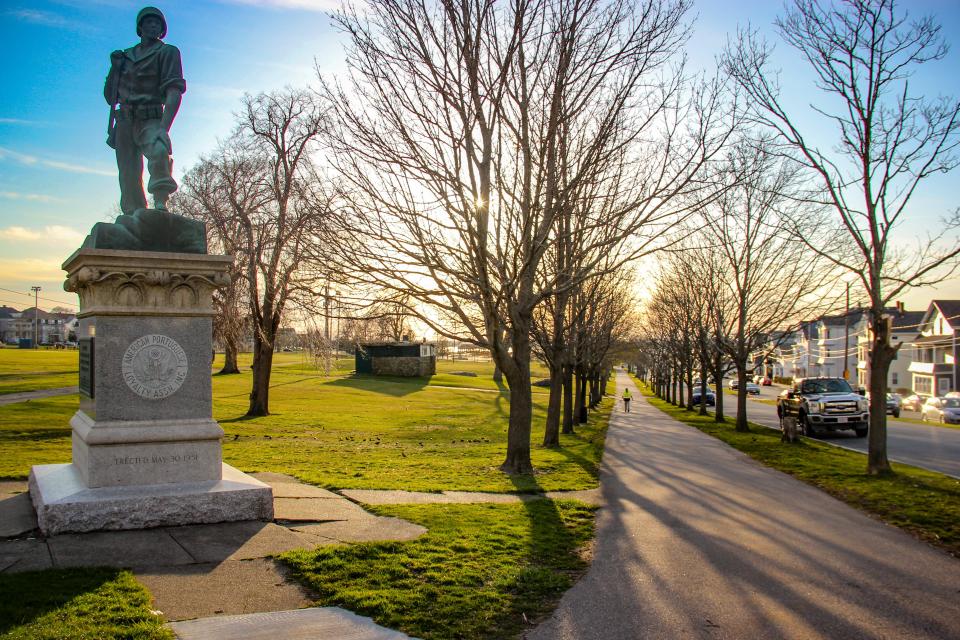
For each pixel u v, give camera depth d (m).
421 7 11.01
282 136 24.97
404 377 62.66
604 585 6.84
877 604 6.43
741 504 11.41
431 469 14.41
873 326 14.47
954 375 60.97
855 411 25.33
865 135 13.61
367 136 11.28
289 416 29.06
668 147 15.63
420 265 12.17
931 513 10.40
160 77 8.88
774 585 6.95
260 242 24.69
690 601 6.42
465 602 6.00
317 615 5.45
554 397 21.59
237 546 6.96
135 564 6.28
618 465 16.48
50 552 6.46
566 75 11.25
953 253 13.53
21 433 17.97
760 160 18.98
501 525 8.97
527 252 11.84
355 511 9.16
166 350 7.98
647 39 11.09
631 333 57.97
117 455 7.67
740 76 14.20
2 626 4.71
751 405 52.22
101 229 7.90
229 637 4.93
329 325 29.77
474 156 11.52
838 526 9.77
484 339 13.33
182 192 26.19
